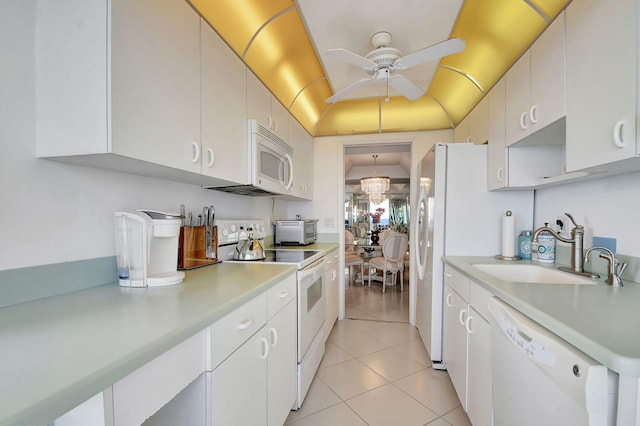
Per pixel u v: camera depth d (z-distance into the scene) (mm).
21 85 932
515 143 1788
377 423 1678
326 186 3475
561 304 976
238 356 1069
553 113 1381
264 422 1296
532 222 2176
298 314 1787
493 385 1210
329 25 1840
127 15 967
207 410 893
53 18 957
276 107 2285
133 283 1168
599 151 1094
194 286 1210
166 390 732
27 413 421
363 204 9945
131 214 1171
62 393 470
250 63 1851
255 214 2656
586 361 668
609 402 635
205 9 1383
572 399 701
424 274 2611
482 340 1393
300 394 1794
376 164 7270
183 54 1240
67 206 1064
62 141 945
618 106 1003
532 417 902
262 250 2082
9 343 652
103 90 908
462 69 2305
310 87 2697
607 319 825
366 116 3279
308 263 2002
